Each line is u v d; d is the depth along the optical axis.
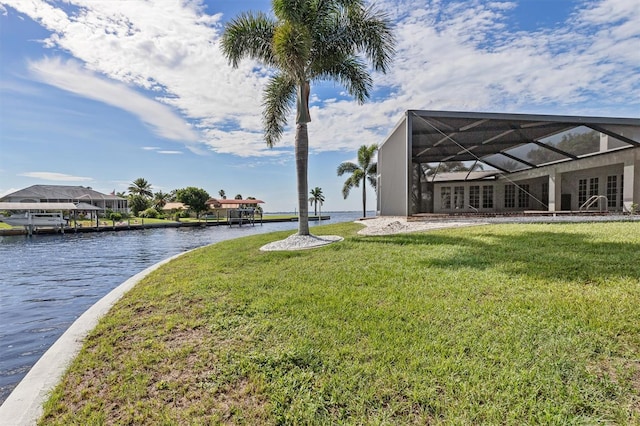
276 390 2.19
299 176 9.38
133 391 2.29
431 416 1.87
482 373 2.22
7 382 3.57
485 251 5.88
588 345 2.46
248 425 1.88
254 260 6.97
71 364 2.79
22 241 26.77
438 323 3.04
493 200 19.22
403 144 14.20
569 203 16.03
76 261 15.43
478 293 3.75
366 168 30.91
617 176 13.68
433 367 2.32
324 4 9.01
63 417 2.06
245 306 3.91
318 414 1.94
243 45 9.25
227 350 2.80
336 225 16.25
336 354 2.59
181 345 2.99
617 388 1.98
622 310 2.97
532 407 1.86
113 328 3.59
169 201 87.31
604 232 7.20
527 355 2.39
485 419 1.81
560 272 4.28
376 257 6.12
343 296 4.01
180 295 4.64
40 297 8.34
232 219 53.28
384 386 2.15
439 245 6.81
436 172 19.00
